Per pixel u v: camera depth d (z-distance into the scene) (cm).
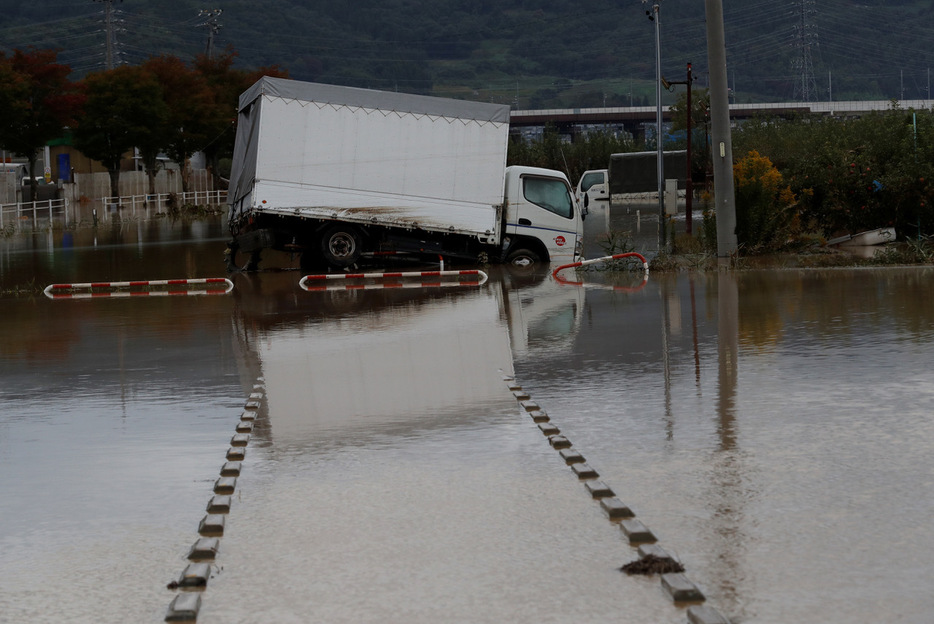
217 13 12138
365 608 570
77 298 2577
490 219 3117
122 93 8150
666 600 567
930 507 711
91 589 614
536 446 917
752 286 2247
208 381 1317
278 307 2186
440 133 3088
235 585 611
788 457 850
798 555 627
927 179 3244
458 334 1672
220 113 9256
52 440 1011
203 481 842
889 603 554
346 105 3042
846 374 1198
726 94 2833
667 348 1448
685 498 746
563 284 2509
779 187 3281
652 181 7769
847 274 2433
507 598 577
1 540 710
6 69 7456
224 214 7781
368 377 1299
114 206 7788
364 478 830
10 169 9594
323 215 3041
